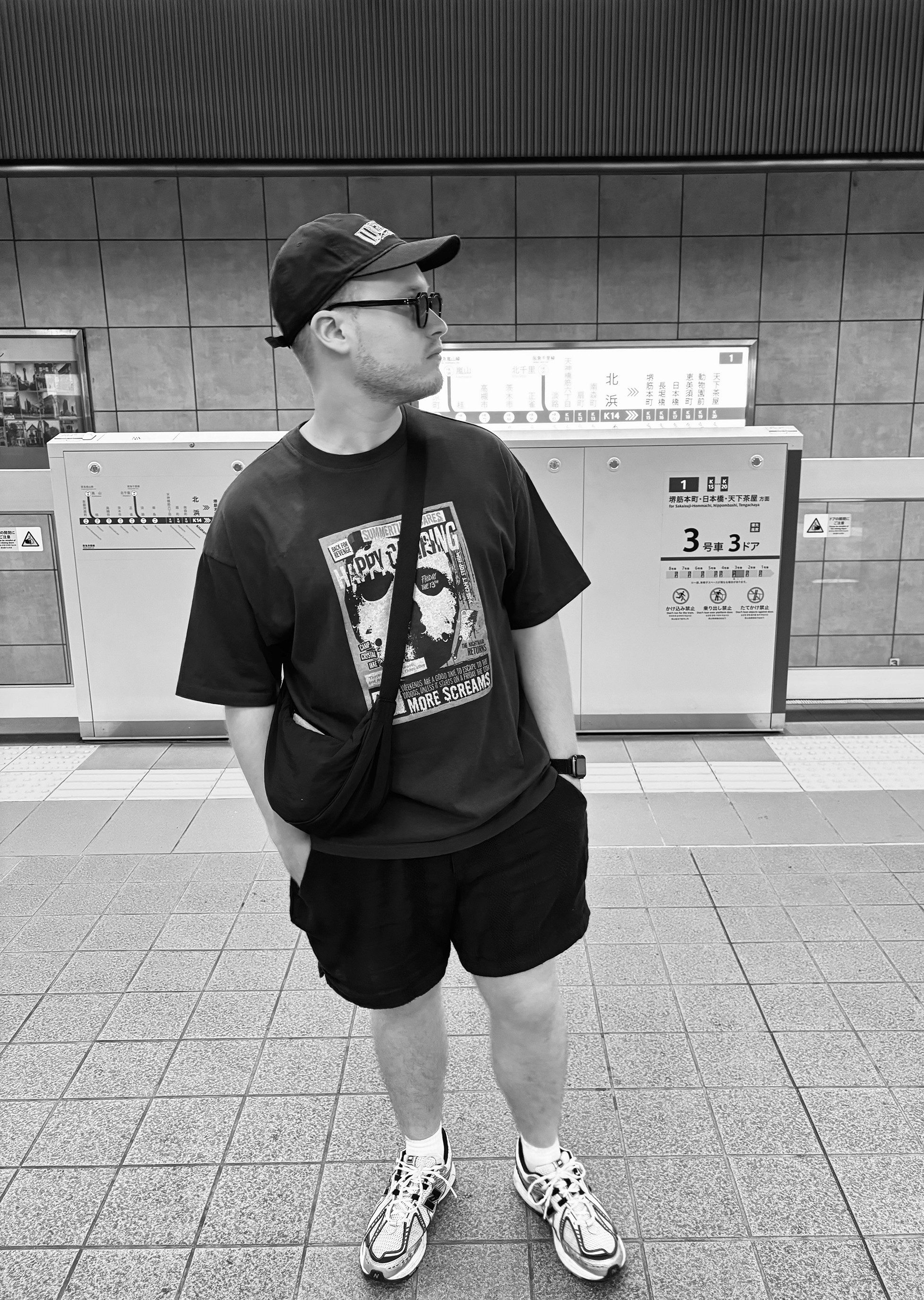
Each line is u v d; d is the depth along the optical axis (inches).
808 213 196.7
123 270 199.5
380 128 187.2
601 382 204.2
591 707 178.4
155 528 171.9
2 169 189.8
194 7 177.2
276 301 49.6
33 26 177.8
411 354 48.7
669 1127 75.4
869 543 186.2
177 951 104.3
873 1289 60.4
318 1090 81.0
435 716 52.9
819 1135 74.2
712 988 94.8
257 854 130.0
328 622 51.3
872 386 205.5
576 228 197.9
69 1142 75.2
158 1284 62.3
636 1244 64.4
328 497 51.0
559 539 59.6
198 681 55.1
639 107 186.2
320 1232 66.2
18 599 182.7
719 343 201.9
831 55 181.9
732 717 178.7
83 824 141.4
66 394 205.2
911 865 122.5
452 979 97.5
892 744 173.2
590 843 130.7
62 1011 93.1
